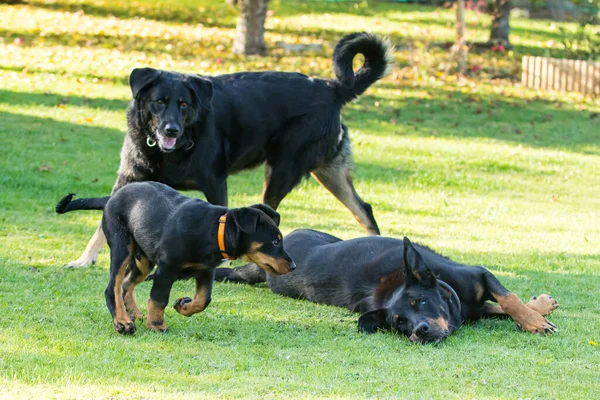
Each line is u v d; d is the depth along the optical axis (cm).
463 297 880
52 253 1130
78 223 1361
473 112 2661
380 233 1384
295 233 1034
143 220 793
